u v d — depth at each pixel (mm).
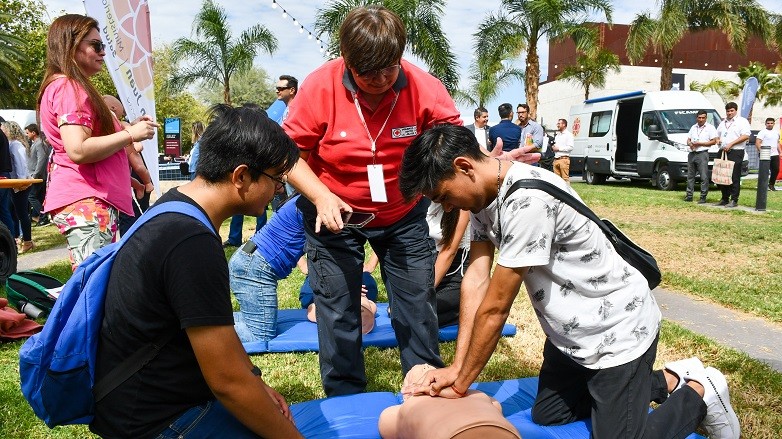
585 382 2611
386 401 2893
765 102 30641
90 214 3615
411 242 3072
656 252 7672
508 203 2162
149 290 1786
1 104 29328
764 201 11430
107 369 1872
